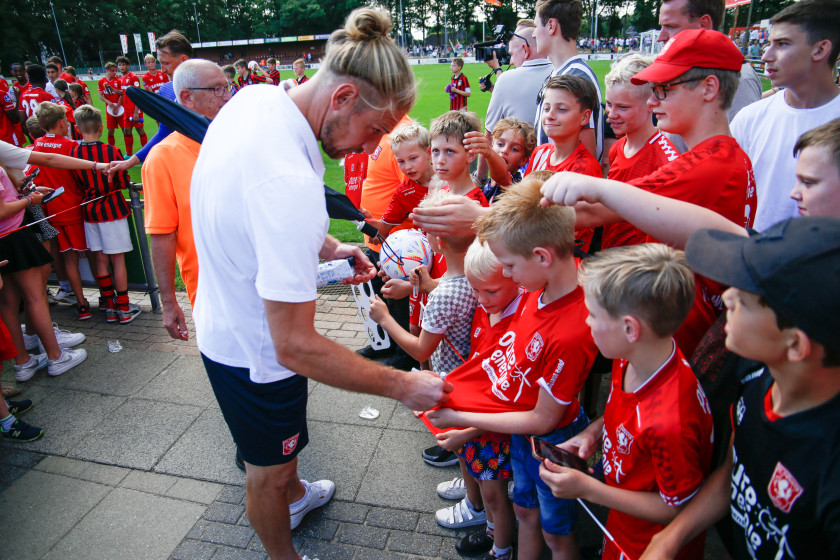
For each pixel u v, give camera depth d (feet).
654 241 6.84
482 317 7.08
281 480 6.63
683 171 5.38
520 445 6.23
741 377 4.33
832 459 3.20
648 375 4.55
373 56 4.93
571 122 8.25
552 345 5.43
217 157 5.25
